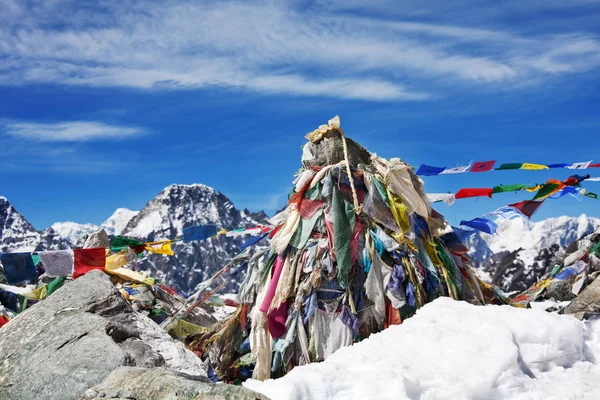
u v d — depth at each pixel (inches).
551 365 243.3
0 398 235.6
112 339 253.9
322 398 204.5
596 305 451.2
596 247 537.3
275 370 316.8
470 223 391.9
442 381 216.5
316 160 347.9
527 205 404.8
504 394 218.7
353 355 237.6
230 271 384.8
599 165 400.5
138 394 205.0
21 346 257.8
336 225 323.0
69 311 279.3
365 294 320.2
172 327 385.4
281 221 342.3
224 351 348.8
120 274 464.4
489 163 403.9
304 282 316.2
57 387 229.5
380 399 203.9
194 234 436.5
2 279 505.0
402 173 342.6
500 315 259.3
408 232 332.2
